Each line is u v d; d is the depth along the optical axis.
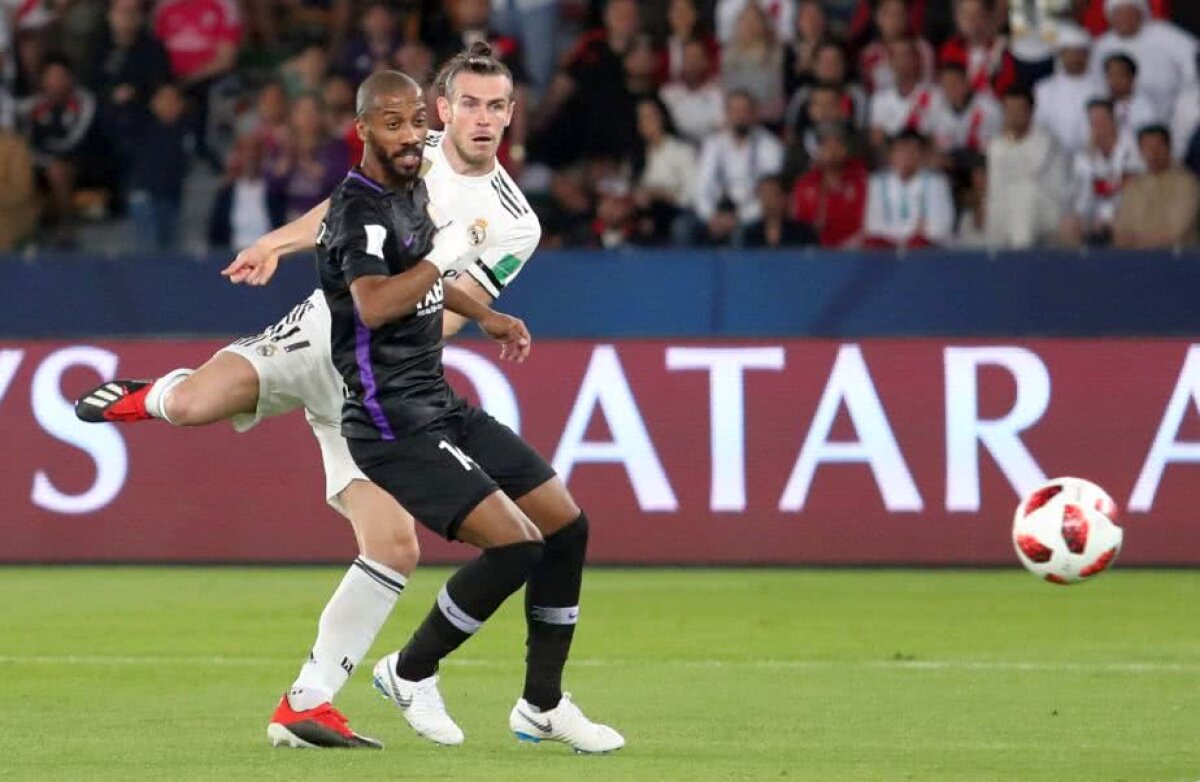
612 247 50.44
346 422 22.88
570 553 23.33
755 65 54.56
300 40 57.59
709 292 45.34
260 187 53.09
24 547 45.66
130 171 54.34
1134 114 52.19
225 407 24.44
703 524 45.16
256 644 33.72
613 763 22.31
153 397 24.56
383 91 21.77
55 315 46.03
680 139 53.78
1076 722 25.73
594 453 45.19
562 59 55.12
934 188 51.03
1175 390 44.62
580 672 30.75
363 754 22.92
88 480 45.69
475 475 22.59
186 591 41.34
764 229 51.09
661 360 45.22
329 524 45.66
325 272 22.42
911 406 44.97
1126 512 44.75
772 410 45.12
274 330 24.73
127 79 54.53
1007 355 44.88
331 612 23.39
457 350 45.22
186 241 54.44
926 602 39.69
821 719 26.03
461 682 29.62
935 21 54.69
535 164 54.59
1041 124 52.97
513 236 25.83
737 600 40.00
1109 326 45.12
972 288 45.16
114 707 26.97
